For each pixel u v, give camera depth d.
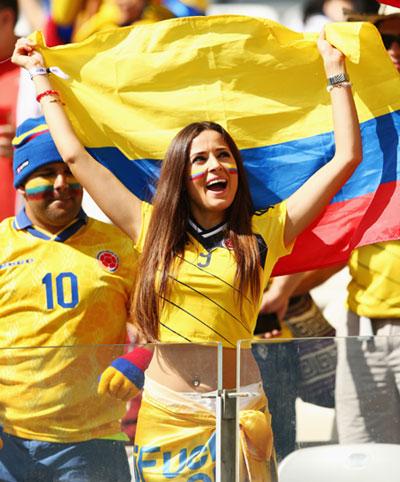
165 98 14.46
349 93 13.77
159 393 11.78
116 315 13.97
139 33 14.48
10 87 17.69
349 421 11.66
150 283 12.77
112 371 11.86
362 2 24.22
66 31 20.02
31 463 11.92
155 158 14.43
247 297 12.73
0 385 11.94
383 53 14.14
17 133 14.43
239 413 11.65
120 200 13.41
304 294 17.75
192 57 14.45
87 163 13.46
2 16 17.89
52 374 11.88
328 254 14.35
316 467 11.69
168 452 11.80
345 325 16.20
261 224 13.20
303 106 14.50
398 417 11.62
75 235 14.14
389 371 11.65
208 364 11.73
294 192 14.37
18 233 14.23
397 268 15.22
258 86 14.51
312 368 11.70
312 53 14.45
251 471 11.64
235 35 14.45
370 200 14.23
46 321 13.77
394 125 14.20
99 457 11.87
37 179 14.02
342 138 13.56
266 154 14.50
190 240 12.90
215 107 14.47
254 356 11.68
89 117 14.39
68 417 11.88
